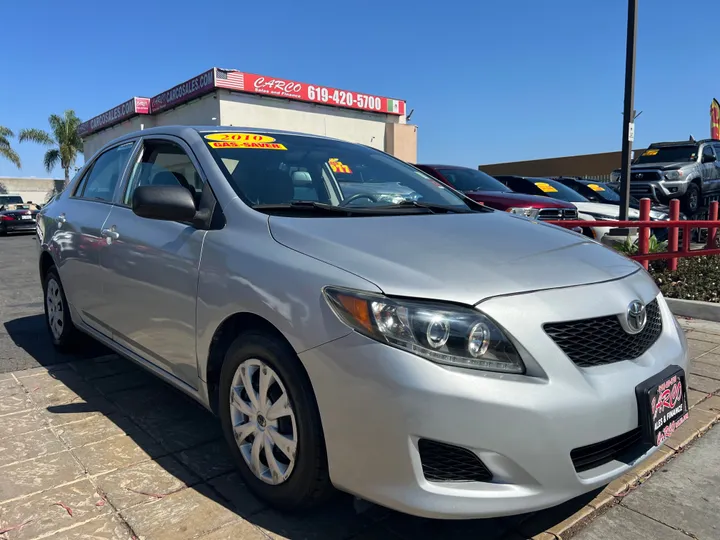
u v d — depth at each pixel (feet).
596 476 6.87
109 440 10.04
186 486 8.56
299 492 7.38
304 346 6.97
